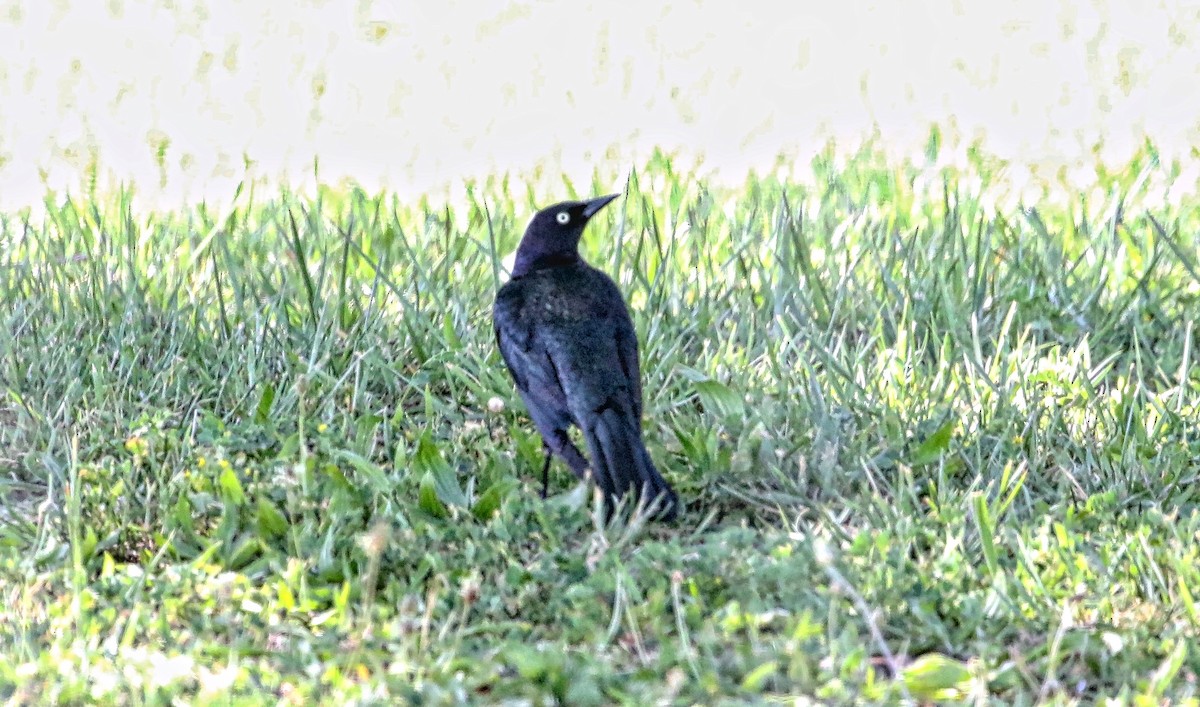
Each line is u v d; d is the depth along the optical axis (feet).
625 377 39.70
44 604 33.78
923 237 56.03
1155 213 62.08
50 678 29.40
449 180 72.28
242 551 35.63
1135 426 41.86
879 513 37.68
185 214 64.34
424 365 46.73
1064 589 33.94
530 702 28.94
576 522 36.83
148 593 33.86
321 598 33.78
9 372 45.11
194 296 51.08
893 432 41.32
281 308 48.49
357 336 47.60
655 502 36.29
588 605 32.60
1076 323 49.73
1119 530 36.63
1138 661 30.83
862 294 51.13
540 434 42.29
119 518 36.88
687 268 54.39
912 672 29.73
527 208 65.00
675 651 30.35
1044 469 40.91
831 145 74.49
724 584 33.53
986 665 30.83
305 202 66.49
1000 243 55.57
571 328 39.96
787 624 31.12
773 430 41.60
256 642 31.58
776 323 48.83
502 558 35.06
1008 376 44.42
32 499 39.68
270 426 41.86
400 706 28.78
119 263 52.85
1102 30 93.09
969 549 35.60
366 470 37.81
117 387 44.83
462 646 31.60
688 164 74.69
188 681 29.89
